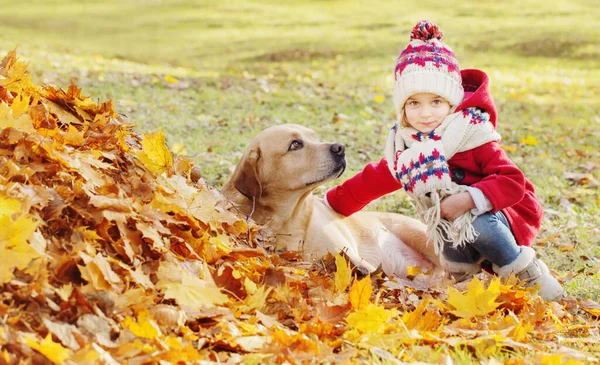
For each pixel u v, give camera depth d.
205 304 2.68
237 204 4.11
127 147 3.39
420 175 3.46
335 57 17.14
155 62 17.03
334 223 4.30
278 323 2.78
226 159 6.51
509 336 2.85
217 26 23.92
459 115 3.52
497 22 22.78
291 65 15.92
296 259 3.82
